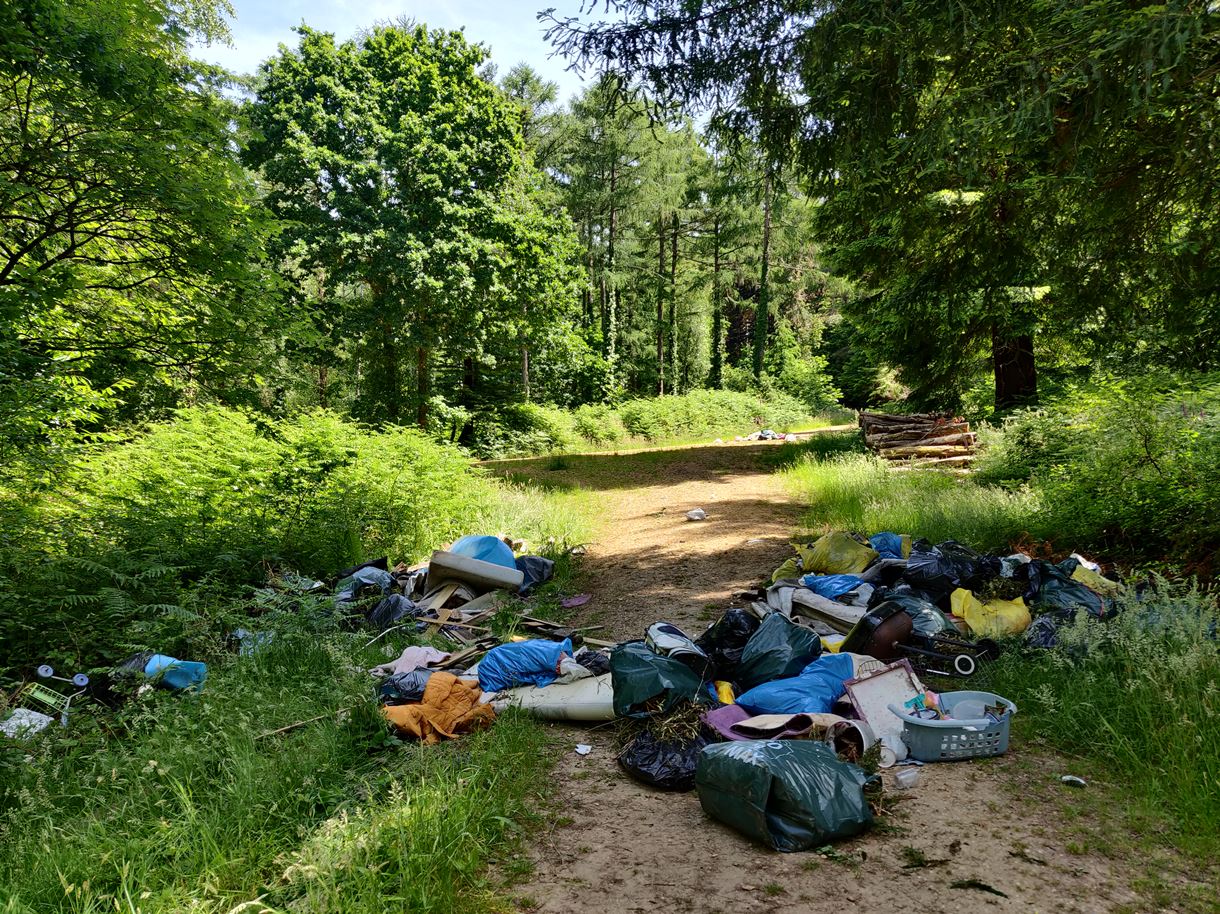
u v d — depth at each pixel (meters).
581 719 4.85
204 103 7.54
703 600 7.92
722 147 7.52
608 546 11.47
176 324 8.25
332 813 3.62
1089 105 5.09
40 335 7.61
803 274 49.34
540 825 3.64
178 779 3.84
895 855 3.21
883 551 7.79
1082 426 9.10
